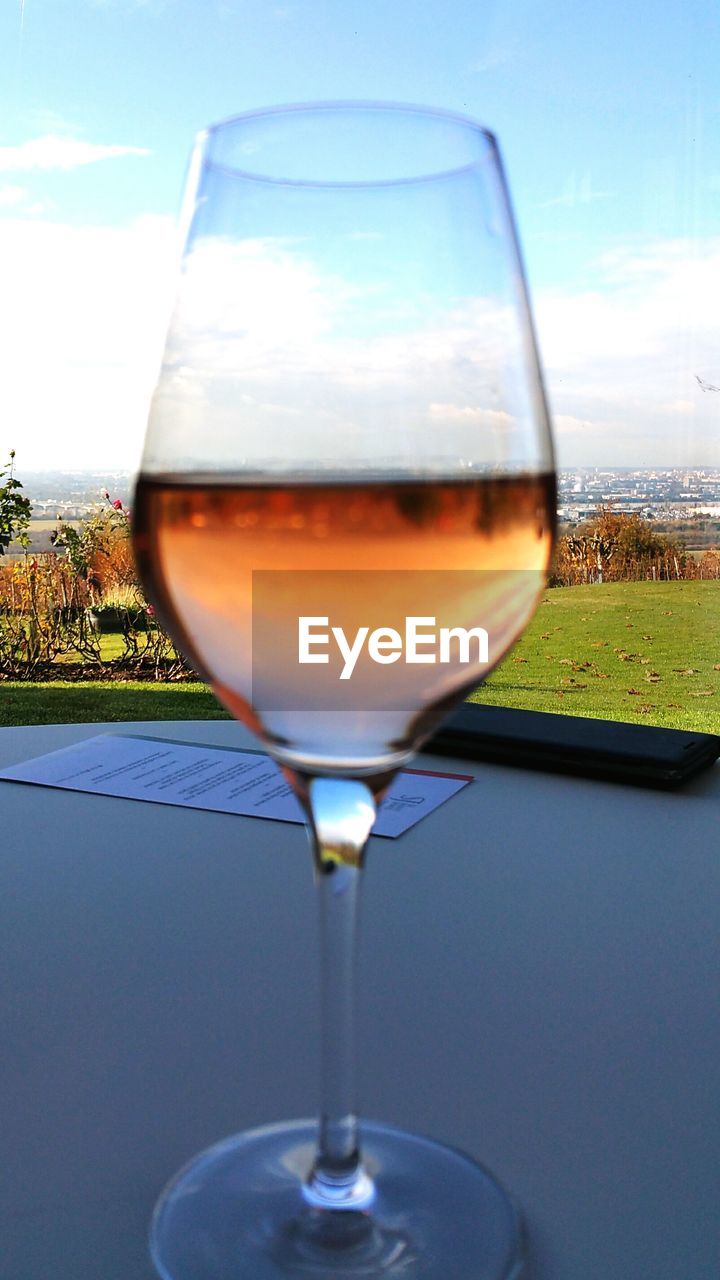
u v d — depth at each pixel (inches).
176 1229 10.4
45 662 147.3
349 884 10.7
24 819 20.9
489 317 9.2
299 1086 12.7
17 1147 11.7
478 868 18.6
